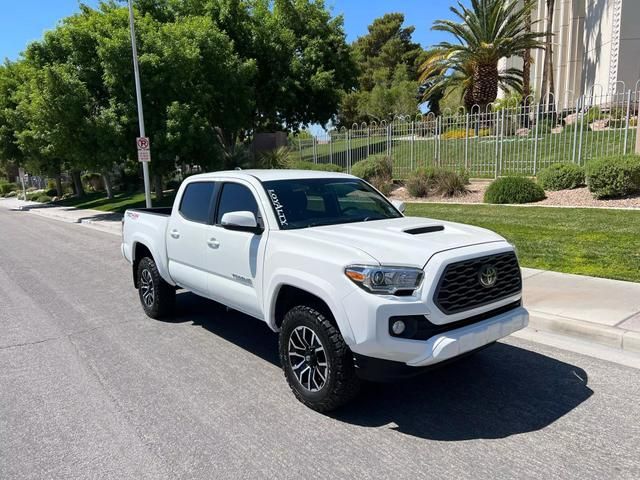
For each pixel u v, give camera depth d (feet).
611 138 63.67
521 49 89.35
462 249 12.69
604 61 91.86
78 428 13.09
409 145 78.59
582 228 33.19
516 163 61.16
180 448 11.99
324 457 11.41
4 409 14.28
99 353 18.51
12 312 24.66
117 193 119.34
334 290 12.41
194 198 19.26
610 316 18.54
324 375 13.20
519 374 15.46
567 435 12.00
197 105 69.67
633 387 14.32
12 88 104.22
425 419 13.03
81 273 34.55
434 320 11.91
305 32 89.92
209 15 79.66
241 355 17.90
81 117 67.00
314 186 17.22
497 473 10.57
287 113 92.58
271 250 14.64
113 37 65.62
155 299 21.99
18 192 201.87
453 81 93.91
